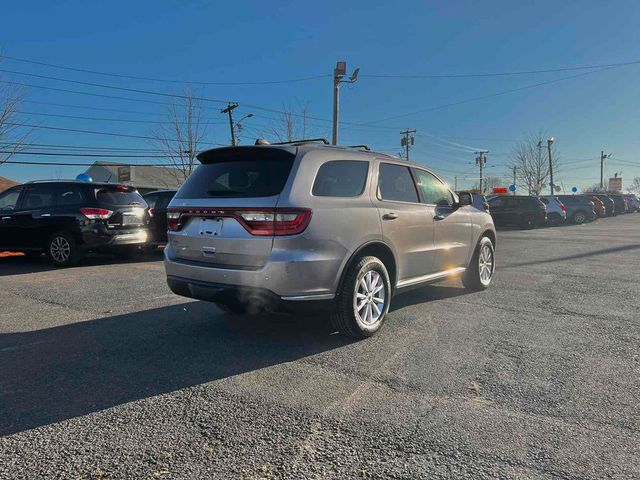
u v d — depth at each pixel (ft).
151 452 9.04
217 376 12.60
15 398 11.38
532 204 77.97
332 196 14.73
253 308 14.28
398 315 18.51
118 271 30.22
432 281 19.35
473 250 22.39
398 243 16.88
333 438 9.45
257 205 13.70
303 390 11.66
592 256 37.09
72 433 9.74
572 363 13.28
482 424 9.91
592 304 20.29
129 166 154.92
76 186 32.58
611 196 126.00
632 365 13.11
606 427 9.76
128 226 33.55
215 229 14.56
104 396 11.45
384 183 17.01
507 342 15.11
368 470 8.40
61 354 14.42
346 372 12.77
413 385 11.88
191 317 18.49
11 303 21.21
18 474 8.35
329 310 14.64
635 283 25.12
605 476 8.13
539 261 34.32
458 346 14.76
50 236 32.32
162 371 12.99
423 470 8.37
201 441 9.41
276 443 9.30
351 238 14.83
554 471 8.28
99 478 8.25
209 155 15.74
